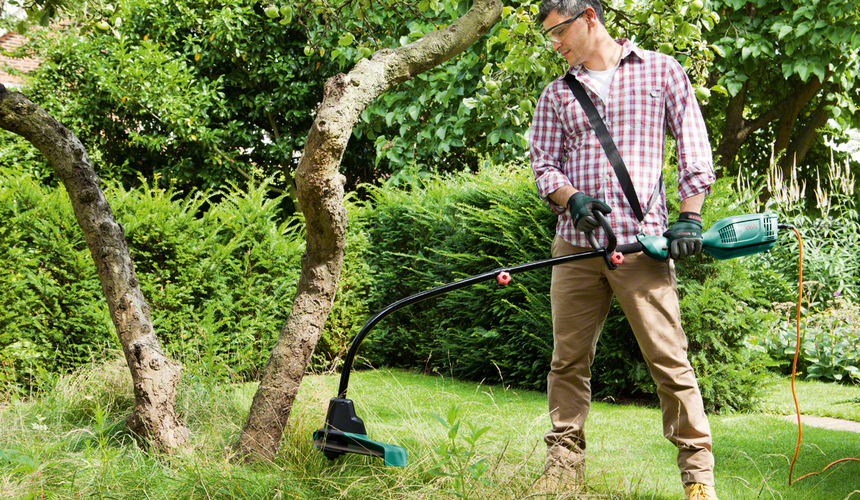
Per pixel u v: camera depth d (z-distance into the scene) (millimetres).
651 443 3410
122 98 8656
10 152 7691
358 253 6055
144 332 2955
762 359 4582
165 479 2490
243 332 4980
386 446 2381
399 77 2893
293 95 9703
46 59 9227
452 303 5641
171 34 9516
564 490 2352
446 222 5918
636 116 2516
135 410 2900
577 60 2621
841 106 8289
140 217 4730
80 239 4645
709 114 10117
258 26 9453
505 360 5207
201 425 3320
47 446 2611
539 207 5074
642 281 2461
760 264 6613
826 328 6004
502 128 6445
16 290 4352
